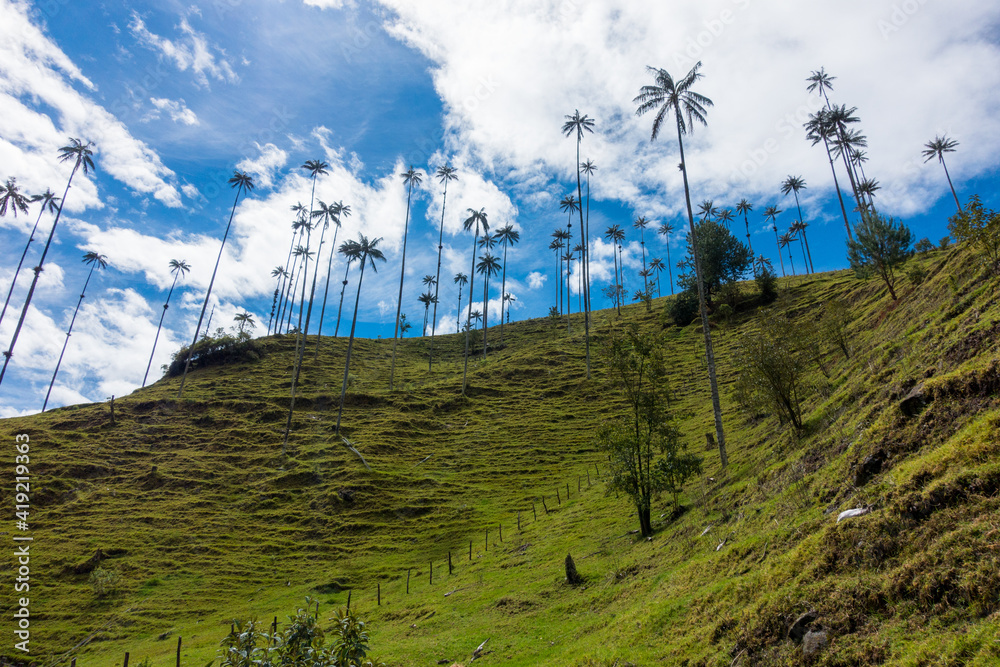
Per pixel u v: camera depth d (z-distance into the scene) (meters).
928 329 19.53
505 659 16.09
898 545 9.22
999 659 6.15
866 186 76.62
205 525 45.53
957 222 19.97
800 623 9.27
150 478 53.56
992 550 7.61
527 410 68.50
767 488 18.78
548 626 17.86
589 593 19.36
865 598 8.80
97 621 32.72
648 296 107.38
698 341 76.44
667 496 29.09
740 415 41.19
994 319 14.16
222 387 80.50
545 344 97.94
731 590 12.02
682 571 16.00
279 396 75.88
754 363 25.59
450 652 18.08
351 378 87.62
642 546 22.44
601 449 27.11
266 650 8.61
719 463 30.09
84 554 40.59
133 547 41.78
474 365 95.00
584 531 29.69
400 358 106.44
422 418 68.62
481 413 69.56
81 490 51.12
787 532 13.05
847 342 35.34
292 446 60.91
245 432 64.56
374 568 37.34
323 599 33.44
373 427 65.44
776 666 9.07
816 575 10.15
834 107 59.44
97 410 70.88
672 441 25.62
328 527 44.81
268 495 50.47
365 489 50.41
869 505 10.82
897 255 37.88
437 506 46.38
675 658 11.12
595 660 12.66
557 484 46.03
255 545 42.56
